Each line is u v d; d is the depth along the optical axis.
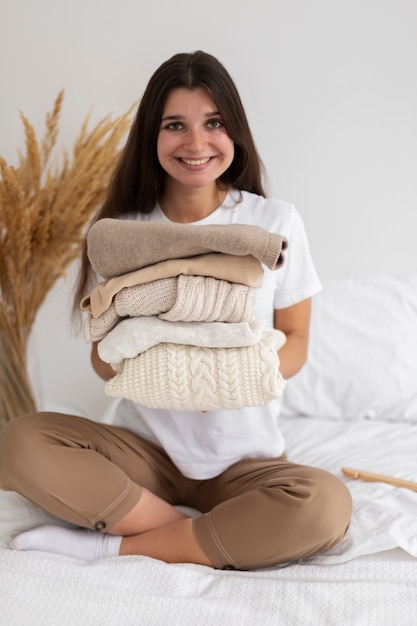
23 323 1.73
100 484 1.34
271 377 1.22
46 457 1.34
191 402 1.25
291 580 1.23
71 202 1.64
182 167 1.40
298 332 1.55
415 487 1.44
